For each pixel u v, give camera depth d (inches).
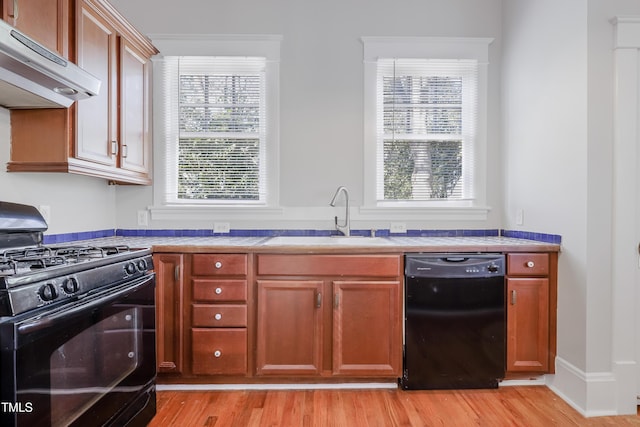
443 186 106.3
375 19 104.7
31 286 42.9
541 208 88.5
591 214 74.4
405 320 80.5
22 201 73.1
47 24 63.1
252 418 71.8
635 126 74.1
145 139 96.3
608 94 74.2
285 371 80.5
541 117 88.4
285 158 104.5
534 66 90.9
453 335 80.8
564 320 80.0
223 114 104.3
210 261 80.0
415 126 105.4
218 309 80.1
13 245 65.4
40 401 43.7
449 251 80.7
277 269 80.3
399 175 105.8
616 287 74.3
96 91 65.2
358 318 80.7
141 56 93.8
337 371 80.6
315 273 80.5
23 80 57.0
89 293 53.6
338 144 104.8
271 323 80.6
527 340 81.8
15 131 69.2
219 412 73.9
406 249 80.6
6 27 46.6
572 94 78.1
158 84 102.8
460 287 80.5
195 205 103.6
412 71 105.4
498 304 81.2
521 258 81.7
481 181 106.0
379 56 104.2
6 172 69.2
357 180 105.0
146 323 68.4
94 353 53.9
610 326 74.4
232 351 80.2
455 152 105.9
